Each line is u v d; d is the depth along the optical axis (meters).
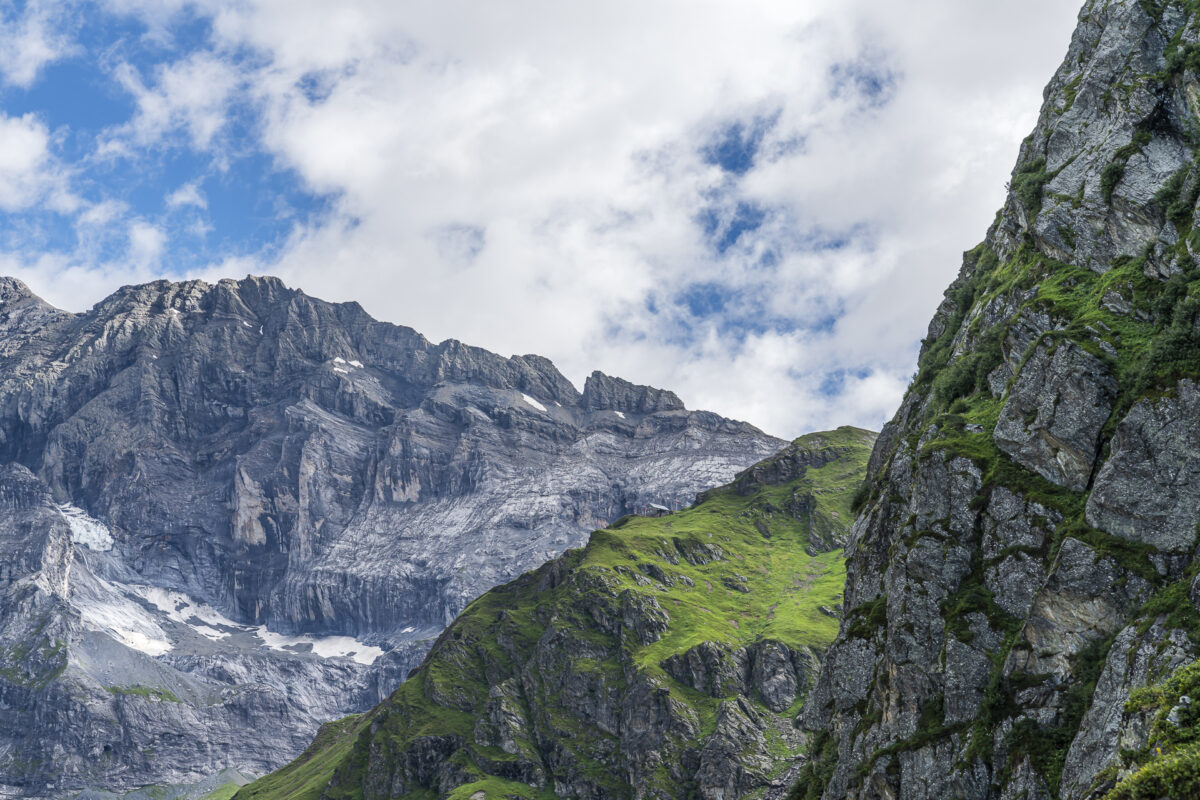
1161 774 75.50
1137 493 113.19
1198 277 123.19
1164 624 101.44
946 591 132.62
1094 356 125.50
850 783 139.12
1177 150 142.12
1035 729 112.06
